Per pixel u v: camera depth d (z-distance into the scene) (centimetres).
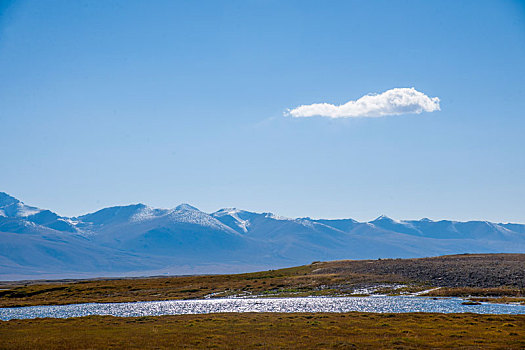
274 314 8175
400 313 7688
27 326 7456
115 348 5431
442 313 7644
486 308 8412
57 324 7588
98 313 9656
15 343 5838
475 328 6200
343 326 6625
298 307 9425
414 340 5506
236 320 7450
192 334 6256
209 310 9512
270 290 13338
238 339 5853
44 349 5431
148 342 5753
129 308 10575
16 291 16500
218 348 5359
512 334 5719
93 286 16725
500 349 4959
